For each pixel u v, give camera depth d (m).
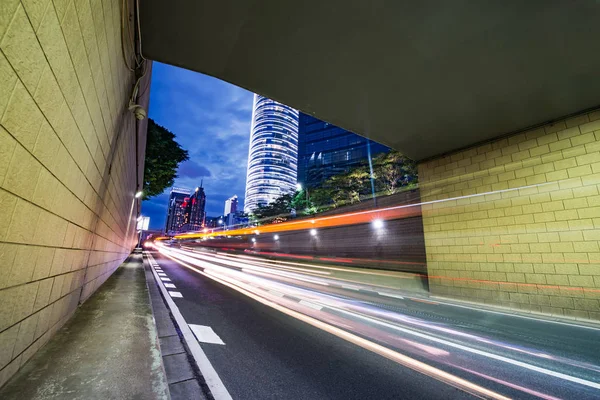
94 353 2.52
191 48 5.24
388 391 2.51
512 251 6.59
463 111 6.63
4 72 1.21
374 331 4.42
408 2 4.11
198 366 2.77
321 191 31.11
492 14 4.19
